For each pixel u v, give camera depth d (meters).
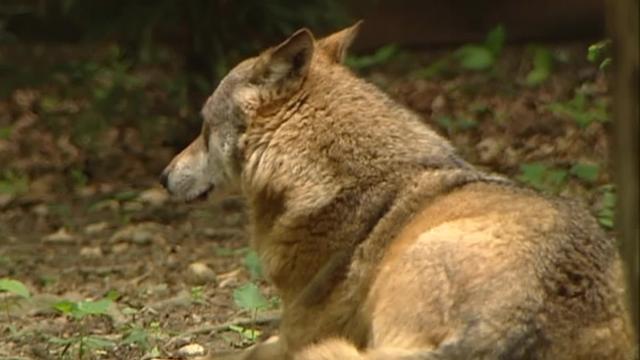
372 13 24.52
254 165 10.05
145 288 13.95
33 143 21.25
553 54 24.09
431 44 24.75
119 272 14.73
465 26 24.64
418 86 23.14
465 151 19.14
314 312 9.65
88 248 15.81
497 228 8.69
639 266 6.54
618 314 8.45
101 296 13.76
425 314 8.53
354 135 9.71
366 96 9.88
